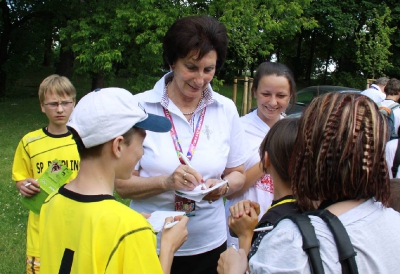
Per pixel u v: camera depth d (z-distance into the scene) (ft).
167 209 7.59
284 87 8.88
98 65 33.50
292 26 38.60
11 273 12.70
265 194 8.63
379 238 4.02
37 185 8.80
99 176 4.94
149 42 33.27
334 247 3.87
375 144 4.02
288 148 5.35
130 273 4.46
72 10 42.80
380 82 24.80
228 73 80.23
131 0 33.86
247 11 32.48
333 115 4.13
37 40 52.49
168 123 5.34
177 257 7.63
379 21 51.21
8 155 26.48
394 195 5.04
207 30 6.91
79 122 4.85
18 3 49.16
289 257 3.86
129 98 5.12
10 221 16.17
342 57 83.05
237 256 5.49
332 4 69.87
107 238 4.52
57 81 9.66
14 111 43.88
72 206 4.84
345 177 4.03
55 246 4.85
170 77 7.95
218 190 7.32
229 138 8.08
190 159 7.49
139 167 7.77
